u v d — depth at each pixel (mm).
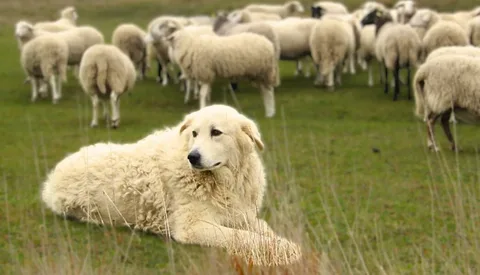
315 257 6742
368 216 10102
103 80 18375
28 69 22875
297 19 27172
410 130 18094
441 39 21812
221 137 8281
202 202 8516
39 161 13938
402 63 22562
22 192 11031
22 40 24953
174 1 50781
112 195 8984
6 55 33656
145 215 8875
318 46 24812
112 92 18547
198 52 19781
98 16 47938
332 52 24797
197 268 6773
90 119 20047
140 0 51625
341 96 23922
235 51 19719
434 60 14484
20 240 8383
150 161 8891
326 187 11883
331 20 25016
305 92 24812
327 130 18219
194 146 8219
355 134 17625
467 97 14172
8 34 40938
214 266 6688
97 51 18375
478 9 28125
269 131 18078
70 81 27531
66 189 9328
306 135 17469
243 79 20344
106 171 9109
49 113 20938
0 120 19516
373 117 20438
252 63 19859
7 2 52156
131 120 20125
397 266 7812
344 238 8961
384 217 10109
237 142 8414
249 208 8695
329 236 8984
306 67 30234
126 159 9070
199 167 8133
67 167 9438
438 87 14391
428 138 15164
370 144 16219
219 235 8078
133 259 7809
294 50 26078
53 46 22453
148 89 25938
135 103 23234
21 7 50406
